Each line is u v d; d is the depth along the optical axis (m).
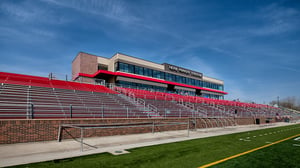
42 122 8.78
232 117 23.58
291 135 13.35
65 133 9.45
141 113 15.70
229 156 6.79
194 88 38.47
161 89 31.72
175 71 35.12
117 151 7.20
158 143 9.13
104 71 24.16
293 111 57.22
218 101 38.06
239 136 12.47
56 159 5.92
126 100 18.89
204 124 18.81
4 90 12.32
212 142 9.75
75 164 5.44
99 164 5.49
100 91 20.03
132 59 28.11
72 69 31.08
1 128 7.75
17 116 9.77
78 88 18.77
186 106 24.39
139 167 5.31
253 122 28.12
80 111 12.18
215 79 45.53
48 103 11.83
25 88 13.98
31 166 5.17
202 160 6.18
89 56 27.30
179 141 9.88
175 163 5.77
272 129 18.52
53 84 18.23
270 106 52.84
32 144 8.16
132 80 27.06
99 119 10.77
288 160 6.35
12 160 5.73
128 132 12.05
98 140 9.64
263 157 6.72
